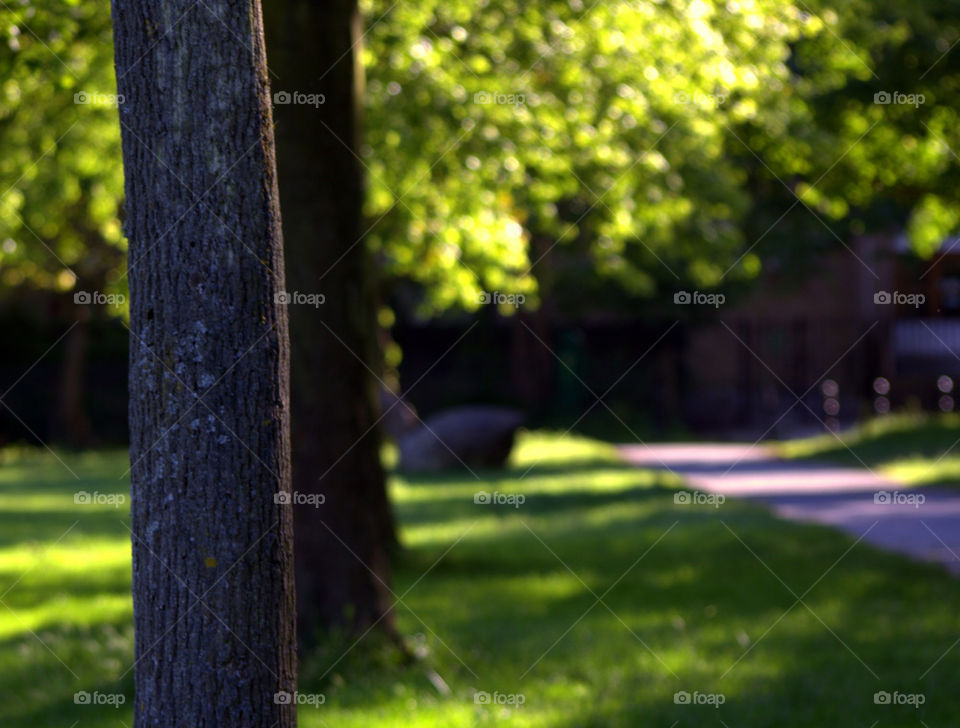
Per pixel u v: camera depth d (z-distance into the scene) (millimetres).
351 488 7133
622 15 9211
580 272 32688
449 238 11312
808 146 11758
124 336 34031
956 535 12039
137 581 3266
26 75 9039
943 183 13164
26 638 8336
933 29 11875
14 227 12102
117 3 3258
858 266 35062
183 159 3188
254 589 3223
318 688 6500
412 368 35969
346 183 7281
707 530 13156
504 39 10328
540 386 36000
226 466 3189
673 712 5934
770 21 9438
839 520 13641
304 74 7152
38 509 18172
